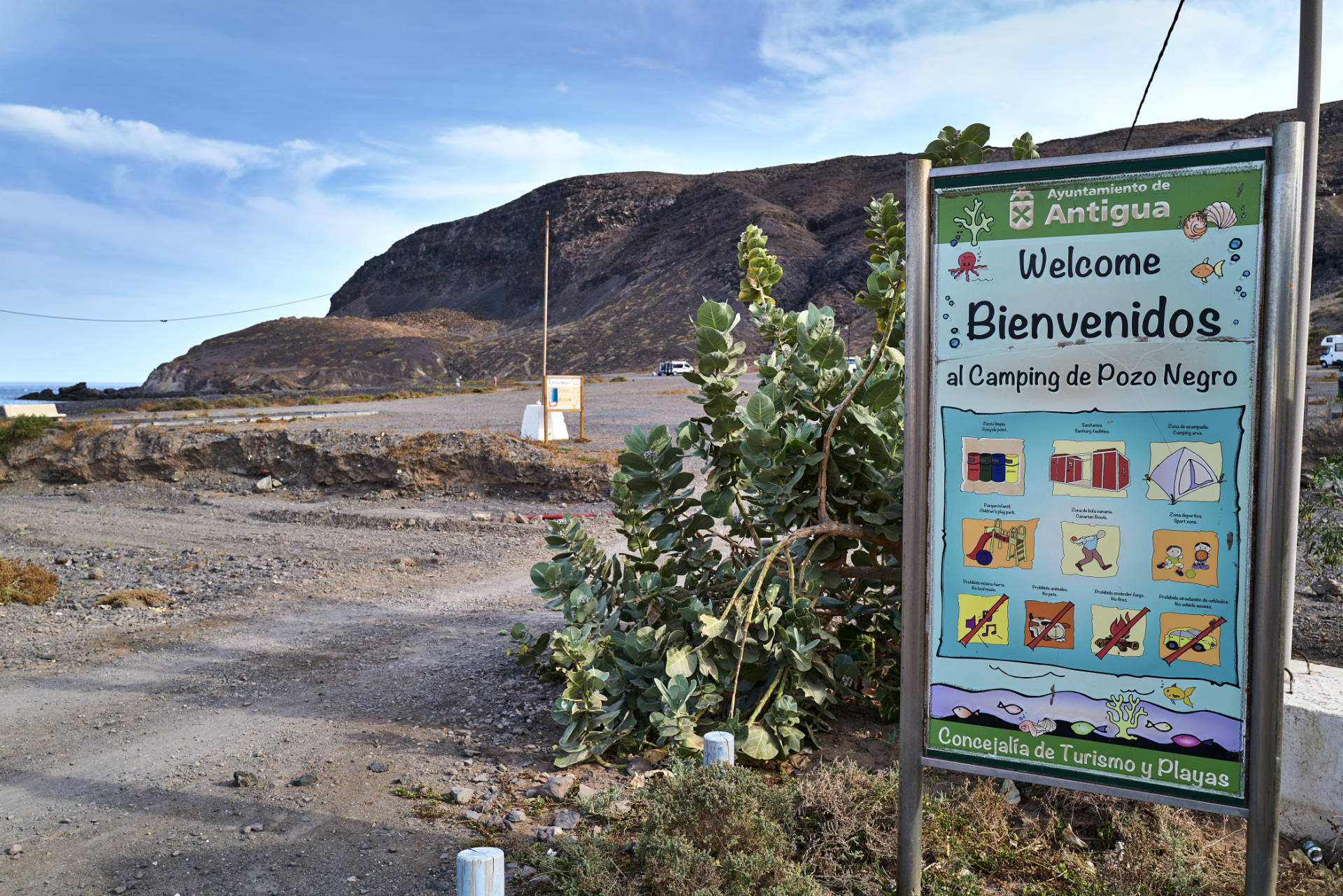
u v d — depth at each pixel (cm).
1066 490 273
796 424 513
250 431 2170
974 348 282
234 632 852
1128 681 269
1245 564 253
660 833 326
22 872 382
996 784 409
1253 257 248
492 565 1202
